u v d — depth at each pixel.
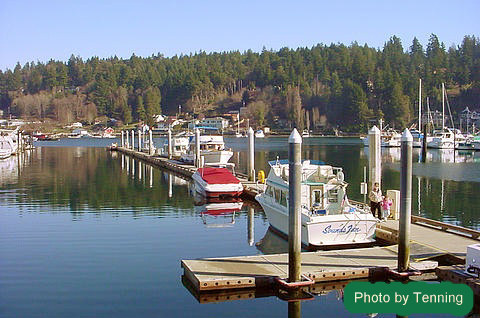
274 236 21.28
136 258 17.69
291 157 13.57
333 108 150.88
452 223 24.59
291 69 172.12
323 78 165.62
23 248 19.00
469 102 150.62
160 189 35.94
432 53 177.75
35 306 13.38
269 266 14.95
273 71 181.38
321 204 19.91
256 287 13.93
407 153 14.32
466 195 33.91
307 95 160.50
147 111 168.00
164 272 16.05
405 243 14.52
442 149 85.06
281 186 21.03
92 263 17.05
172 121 161.50
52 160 63.53
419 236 18.20
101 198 31.56
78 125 176.25
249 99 177.50
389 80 139.00
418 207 29.19
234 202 30.41
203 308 13.16
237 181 31.98
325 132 149.00
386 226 19.56
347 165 56.41
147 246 19.38
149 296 13.99
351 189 36.12
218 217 25.50
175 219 24.83
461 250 16.12
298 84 167.00
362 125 141.12
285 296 13.64
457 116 147.00
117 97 181.62
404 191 14.41
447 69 162.25
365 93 145.75
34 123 171.88
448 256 15.66
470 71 160.62
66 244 19.61
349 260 15.54
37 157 69.00
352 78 155.25
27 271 16.20
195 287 14.08
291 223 13.66
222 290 13.81
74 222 23.84
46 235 21.11
